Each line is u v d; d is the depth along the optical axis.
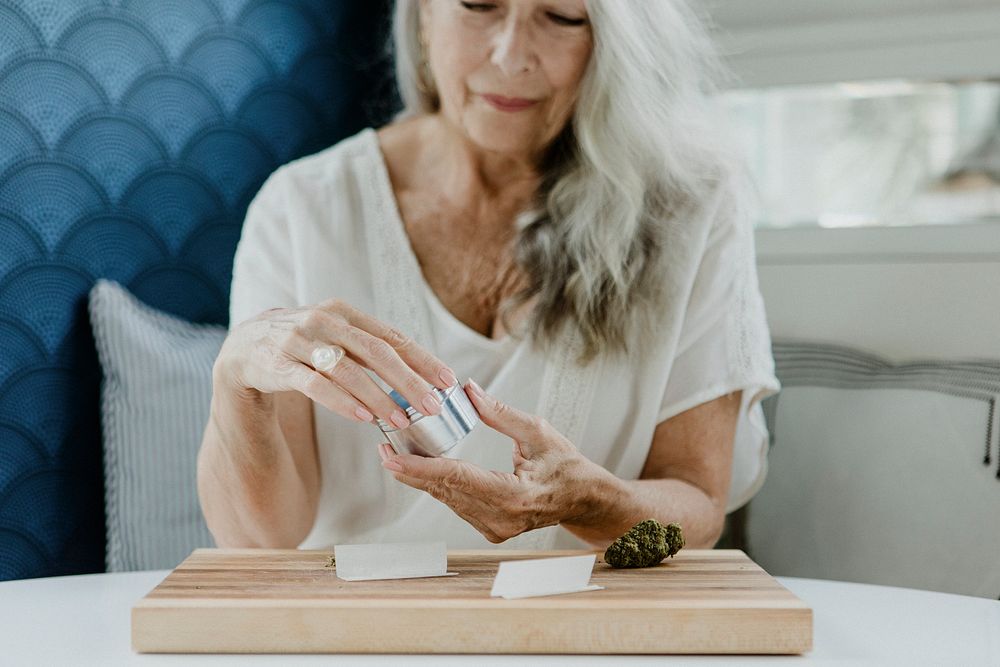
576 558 1.00
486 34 1.39
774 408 2.10
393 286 1.58
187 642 0.95
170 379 2.29
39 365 2.23
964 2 2.20
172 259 2.51
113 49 2.37
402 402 1.08
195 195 2.55
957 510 1.84
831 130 2.35
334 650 0.95
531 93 1.42
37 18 2.22
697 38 1.65
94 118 2.33
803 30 2.32
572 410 1.51
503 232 1.58
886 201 2.31
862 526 1.92
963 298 2.11
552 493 1.20
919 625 1.11
